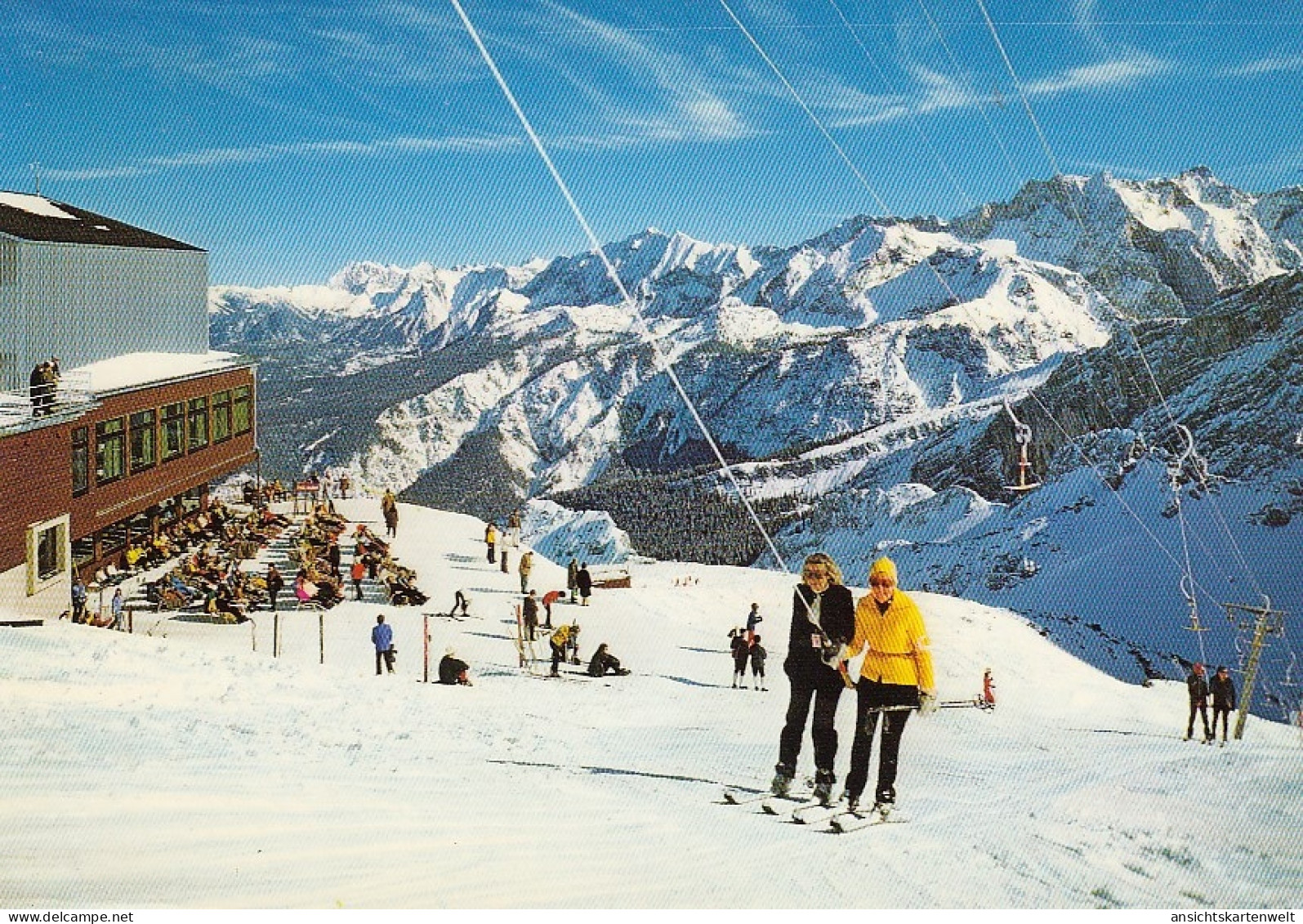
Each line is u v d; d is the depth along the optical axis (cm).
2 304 3766
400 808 665
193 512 4672
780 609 4628
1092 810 760
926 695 728
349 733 1123
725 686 2748
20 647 1551
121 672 1432
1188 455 17888
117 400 3572
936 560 17400
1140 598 12688
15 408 2878
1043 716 2775
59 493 2981
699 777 946
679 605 4491
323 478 6194
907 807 795
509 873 520
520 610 3259
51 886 448
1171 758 1155
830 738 772
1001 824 708
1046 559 15450
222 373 4788
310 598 3359
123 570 3616
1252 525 14712
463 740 1180
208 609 3086
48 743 807
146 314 4550
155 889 455
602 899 483
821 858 588
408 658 2809
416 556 4647
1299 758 1110
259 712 1235
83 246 4134
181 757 796
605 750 1183
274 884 474
